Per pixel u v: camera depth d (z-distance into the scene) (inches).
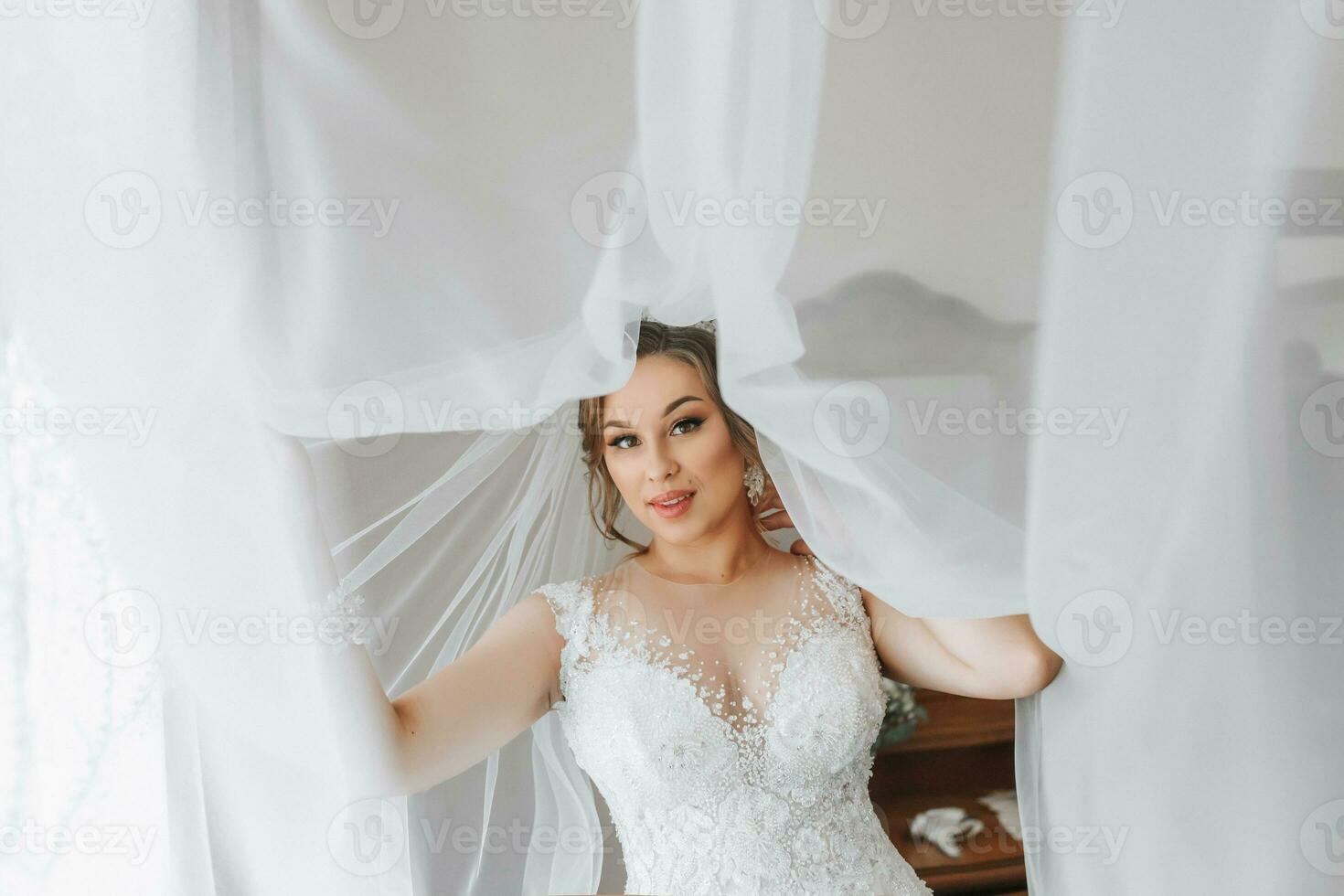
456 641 66.7
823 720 60.1
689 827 58.6
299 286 43.4
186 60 41.9
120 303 43.6
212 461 44.7
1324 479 43.4
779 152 40.9
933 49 42.5
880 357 45.4
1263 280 42.0
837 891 58.0
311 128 42.4
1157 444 43.8
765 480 67.1
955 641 59.2
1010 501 47.5
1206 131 41.4
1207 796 46.4
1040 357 43.9
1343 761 44.7
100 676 47.0
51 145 43.1
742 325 42.7
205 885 48.3
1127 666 47.1
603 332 44.4
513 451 60.2
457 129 42.8
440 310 44.0
